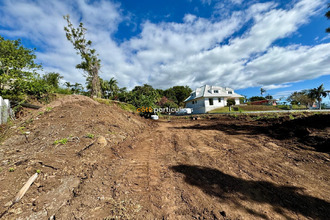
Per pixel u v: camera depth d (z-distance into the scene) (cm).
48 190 236
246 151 442
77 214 196
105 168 326
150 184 275
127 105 1552
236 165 353
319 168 316
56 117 530
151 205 220
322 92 3212
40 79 1036
